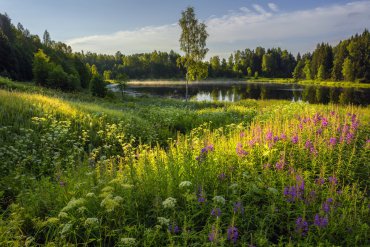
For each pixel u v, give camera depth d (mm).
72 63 79250
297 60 183375
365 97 52062
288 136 8133
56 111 14430
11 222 4531
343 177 6555
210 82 144250
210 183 5898
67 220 4875
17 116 12359
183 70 182250
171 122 17375
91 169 7336
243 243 4199
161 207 4930
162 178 5801
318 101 45906
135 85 118938
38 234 4914
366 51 106938
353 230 4543
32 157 9055
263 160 7051
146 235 4359
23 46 91500
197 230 4816
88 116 14164
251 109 24047
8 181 7125
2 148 8875
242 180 5750
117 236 4605
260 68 183250
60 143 11062
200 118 18469
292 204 5082
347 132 8398
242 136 8883
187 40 46094
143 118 18875
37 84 48469
